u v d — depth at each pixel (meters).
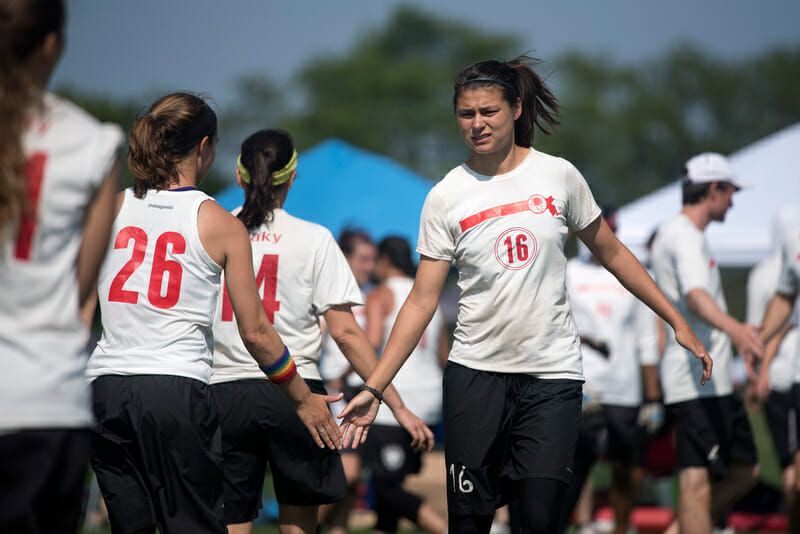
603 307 22.64
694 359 18.58
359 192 40.09
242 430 13.58
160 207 11.81
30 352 7.73
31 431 7.68
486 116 12.31
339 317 14.09
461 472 12.62
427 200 12.91
